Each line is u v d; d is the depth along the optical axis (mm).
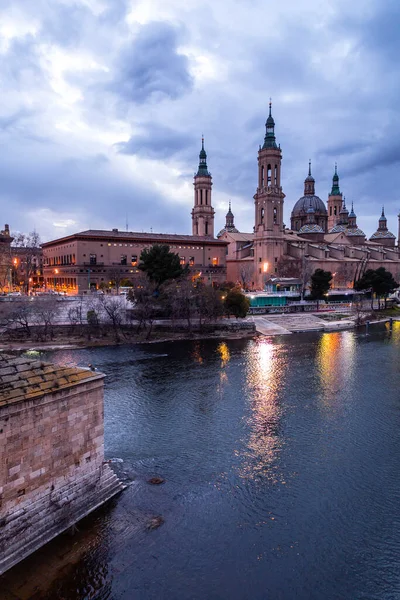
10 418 20844
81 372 25562
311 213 190375
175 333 87750
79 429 24953
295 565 22219
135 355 69188
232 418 41719
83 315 89188
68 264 138625
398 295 155625
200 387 51812
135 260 139250
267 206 156750
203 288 94562
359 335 93312
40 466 22578
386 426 40031
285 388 51875
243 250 178125
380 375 58344
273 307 118250
